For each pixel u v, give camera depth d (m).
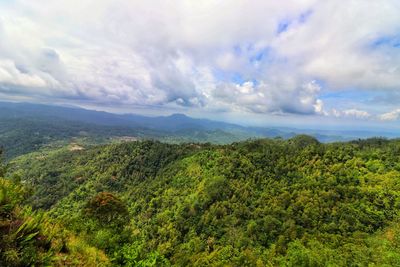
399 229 31.30
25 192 9.80
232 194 52.75
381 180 43.25
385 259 24.31
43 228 8.07
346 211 38.69
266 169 57.44
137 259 11.78
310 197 43.78
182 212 52.12
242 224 44.31
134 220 57.03
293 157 58.38
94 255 9.48
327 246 31.53
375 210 37.81
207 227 46.47
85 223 14.34
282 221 41.06
